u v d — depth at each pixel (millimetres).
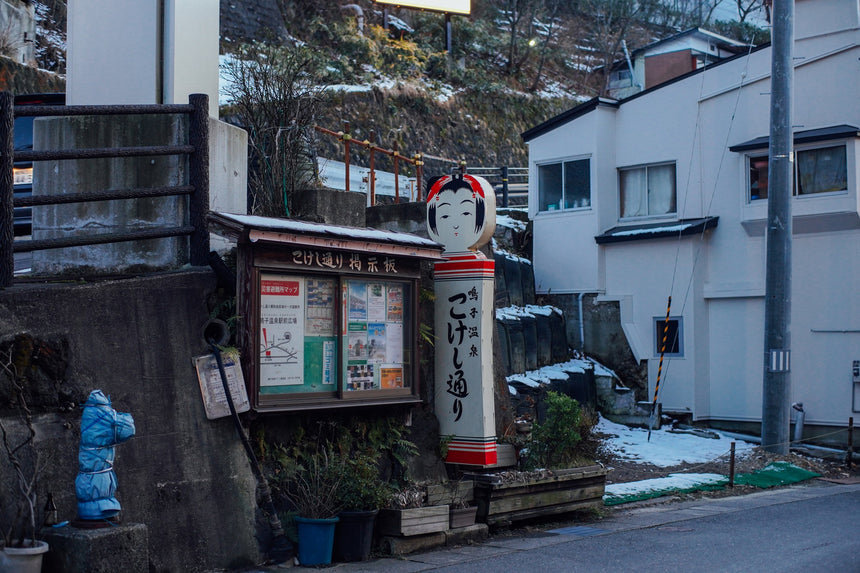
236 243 8016
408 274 9219
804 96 18328
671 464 15508
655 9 44719
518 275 19609
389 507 8367
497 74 35625
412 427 9500
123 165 8367
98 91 9203
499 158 31141
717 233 19156
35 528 6188
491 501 9430
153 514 6922
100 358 6883
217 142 8648
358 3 32906
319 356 8320
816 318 18016
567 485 10516
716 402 18984
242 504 7535
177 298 7492
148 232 7590
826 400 17844
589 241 20438
